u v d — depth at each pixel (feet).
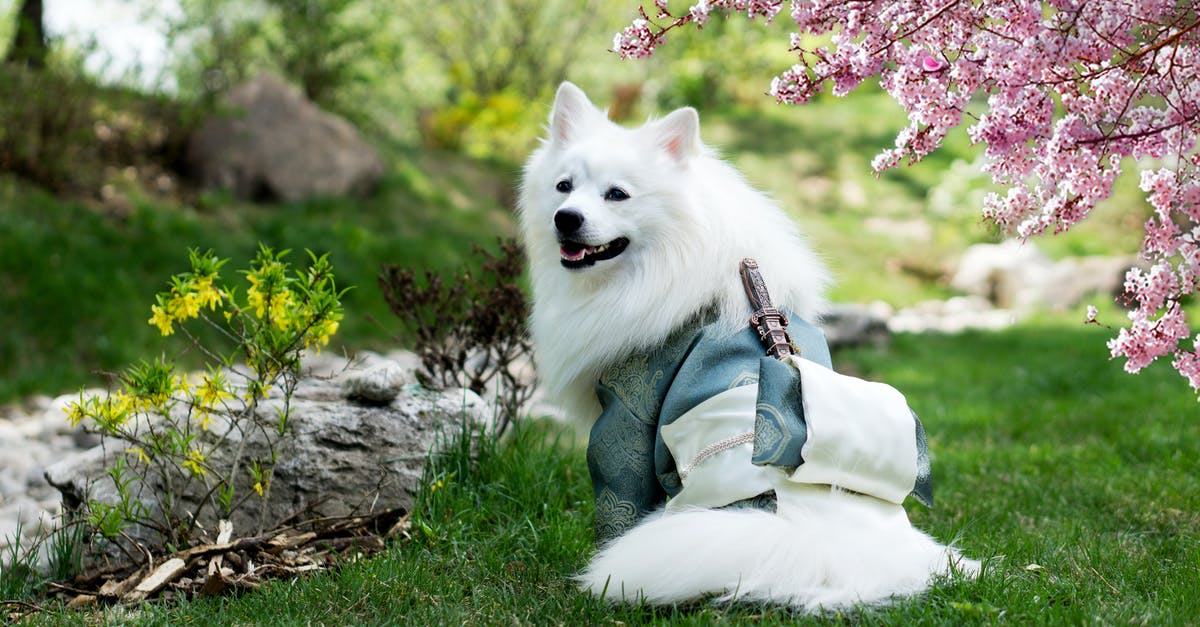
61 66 34.06
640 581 9.32
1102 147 9.12
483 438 14.11
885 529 9.50
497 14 60.29
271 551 11.49
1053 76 9.23
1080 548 12.43
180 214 34.12
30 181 32.53
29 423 21.24
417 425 13.52
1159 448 18.40
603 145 11.80
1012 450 19.51
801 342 10.82
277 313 11.62
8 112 32.42
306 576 11.23
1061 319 43.24
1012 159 9.45
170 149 38.01
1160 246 9.84
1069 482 16.53
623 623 9.48
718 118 69.51
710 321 11.25
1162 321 10.05
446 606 10.13
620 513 10.68
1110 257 51.44
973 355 34.99
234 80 43.04
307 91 47.16
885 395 9.88
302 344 11.82
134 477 11.54
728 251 11.36
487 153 53.21
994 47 8.87
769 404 9.38
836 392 9.55
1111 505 15.06
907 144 10.09
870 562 9.12
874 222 58.08
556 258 12.19
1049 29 8.75
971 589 9.85
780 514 9.36
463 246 39.65
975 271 50.85
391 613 10.03
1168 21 9.11
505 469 14.07
